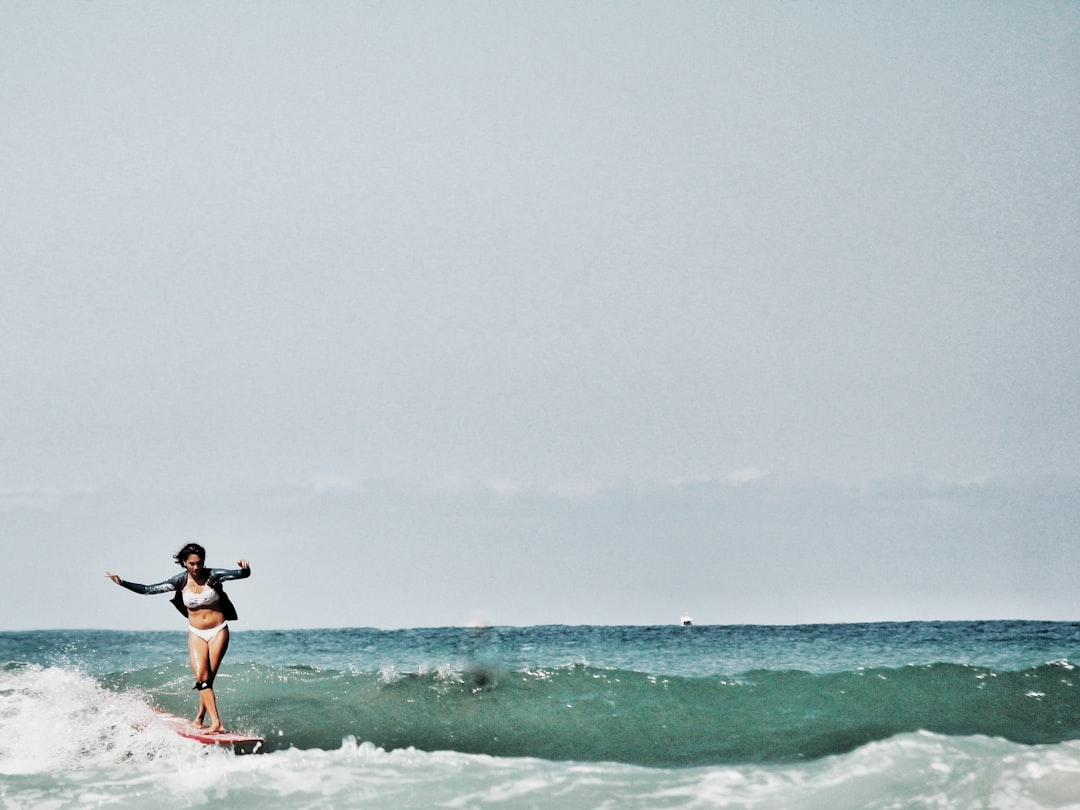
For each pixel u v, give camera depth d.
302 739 10.83
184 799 8.30
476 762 9.41
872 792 8.21
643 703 12.04
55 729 10.35
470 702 12.12
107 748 10.01
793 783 8.57
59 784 8.72
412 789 8.52
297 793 8.43
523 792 8.42
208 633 11.12
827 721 11.35
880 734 10.84
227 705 12.27
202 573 11.16
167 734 10.41
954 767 8.66
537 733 10.98
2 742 10.00
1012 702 12.06
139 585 10.98
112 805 8.16
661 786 8.58
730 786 8.55
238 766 9.27
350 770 9.12
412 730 11.12
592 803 8.12
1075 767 8.41
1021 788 8.05
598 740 10.73
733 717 11.55
